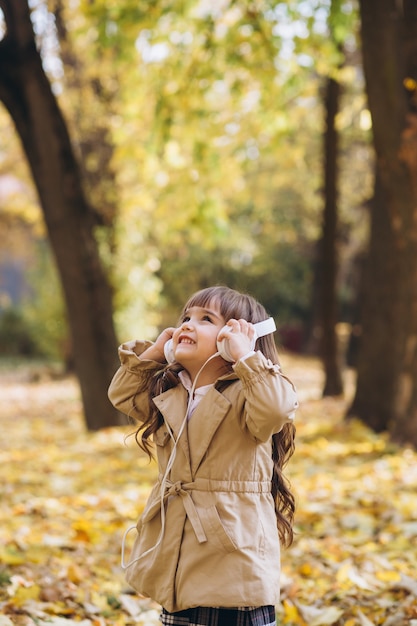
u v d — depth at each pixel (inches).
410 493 272.4
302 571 191.0
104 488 301.1
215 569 107.0
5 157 815.7
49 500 273.6
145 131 525.3
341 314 1288.1
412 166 311.0
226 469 110.6
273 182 768.3
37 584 173.9
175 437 114.0
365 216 942.4
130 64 461.7
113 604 170.6
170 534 111.1
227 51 422.0
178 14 397.4
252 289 1290.6
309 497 271.6
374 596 171.2
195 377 117.6
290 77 449.7
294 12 398.0
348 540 217.9
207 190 514.3
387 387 420.2
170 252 1213.1
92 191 719.1
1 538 215.8
